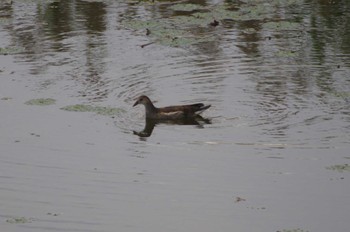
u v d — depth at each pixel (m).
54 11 77.25
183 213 38.06
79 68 60.59
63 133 48.25
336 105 51.88
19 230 36.66
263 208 38.38
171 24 71.88
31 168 43.50
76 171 43.00
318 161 43.59
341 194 39.62
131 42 66.94
